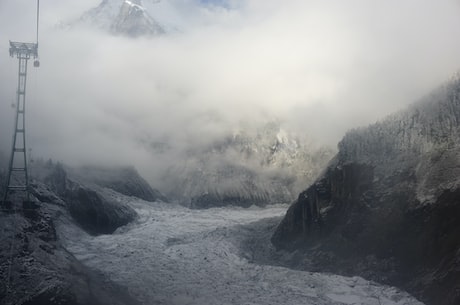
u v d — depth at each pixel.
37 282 56.69
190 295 70.69
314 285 73.62
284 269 80.81
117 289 68.50
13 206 77.81
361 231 80.44
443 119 79.94
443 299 63.03
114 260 84.19
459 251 65.12
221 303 68.06
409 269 71.25
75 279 63.00
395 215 76.62
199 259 88.06
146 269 80.31
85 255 86.44
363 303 67.31
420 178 76.69
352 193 85.69
